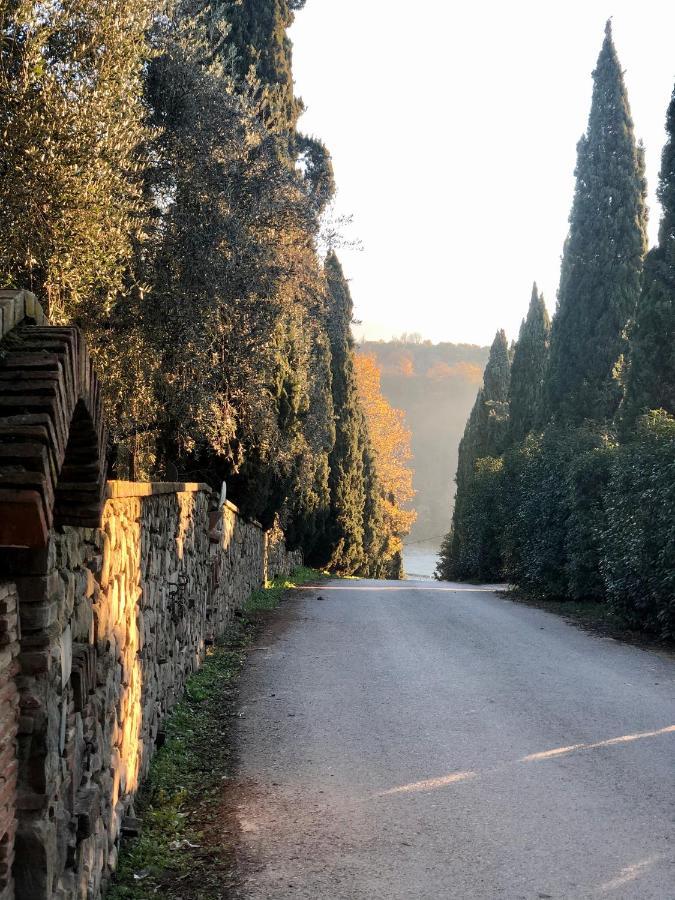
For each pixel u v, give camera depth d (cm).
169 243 998
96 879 434
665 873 472
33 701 325
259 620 1548
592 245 2603
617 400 2552
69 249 695
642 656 1166
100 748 459
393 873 474
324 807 580
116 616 519
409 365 14738
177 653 857
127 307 944
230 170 1104
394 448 5675
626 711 841
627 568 1361
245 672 1055
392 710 848
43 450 268
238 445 1484
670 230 1842
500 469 2784
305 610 1711
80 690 395
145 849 511
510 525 2255
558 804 580
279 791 614
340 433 3431
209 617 1191
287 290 1370
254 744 737
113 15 752
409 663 1097
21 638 327
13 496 259
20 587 329
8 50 669
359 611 1688
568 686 956
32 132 661
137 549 607
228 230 1049
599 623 1516
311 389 2122
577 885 457
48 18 701
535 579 1994
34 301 326
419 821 552
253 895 448
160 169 1024
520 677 1005
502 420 4928
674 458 1245
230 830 541
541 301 4159
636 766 663
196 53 1108
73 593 398
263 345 1238
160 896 450
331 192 1496
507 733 761
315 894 449
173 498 821
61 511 366
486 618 1569
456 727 781
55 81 686
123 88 785
